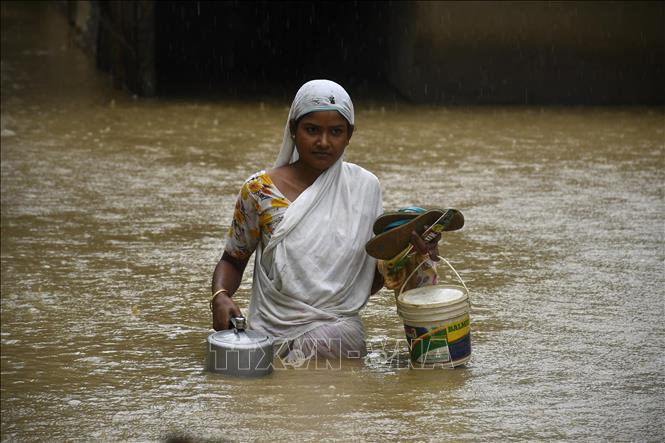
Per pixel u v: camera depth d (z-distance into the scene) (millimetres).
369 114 27375
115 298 10359
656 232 13383
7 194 16203
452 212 7676
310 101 8047
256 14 37000
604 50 29984
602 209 15000
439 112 28016
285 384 7367
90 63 34875
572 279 10867
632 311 9555
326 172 8195
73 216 14609
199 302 10211
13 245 12820
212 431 6312
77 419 6684
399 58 31578
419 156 20328
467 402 6875
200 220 14359
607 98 30250
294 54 37000
